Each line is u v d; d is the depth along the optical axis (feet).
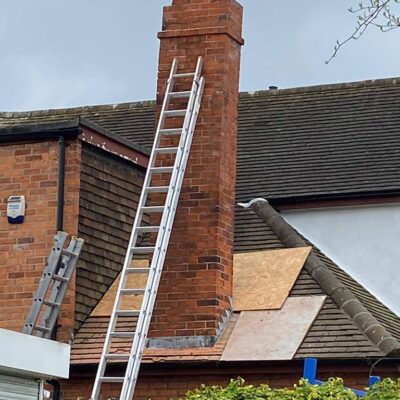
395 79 96.07
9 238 75.77
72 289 73.92
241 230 80.53
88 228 76.48
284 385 68.39
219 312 71.92
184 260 72.84
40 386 46.83
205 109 74.13
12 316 74.49
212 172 73.31
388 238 80.18
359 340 68.23
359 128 90.43
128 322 73.77
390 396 50.67
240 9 76.48
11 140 76.89
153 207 70.38
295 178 85.51
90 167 77.46
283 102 97.76
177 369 70.49
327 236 81.82
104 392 70.79
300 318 71.05
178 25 75.56
